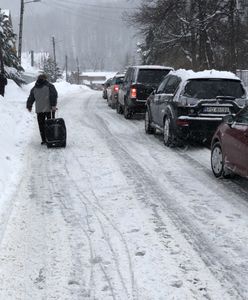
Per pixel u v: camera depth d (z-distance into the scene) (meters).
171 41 30.22
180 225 5.93
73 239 5.45
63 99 29.59
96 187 7.65
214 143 8.53
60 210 6.48
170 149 11.08
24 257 4.96
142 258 4.95
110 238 5.48
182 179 8.26
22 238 5.46
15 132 13.23
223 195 7.31
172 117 10.84
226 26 28.05
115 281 4.46
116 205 6.72
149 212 6.43
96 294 4.23
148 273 4.62
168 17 29.47
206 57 29.42
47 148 11.05
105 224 5.94
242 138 7.26
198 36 29.44
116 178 8.23
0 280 4.48
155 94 12.78
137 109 16.47
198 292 4.27
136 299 4.15
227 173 8.13
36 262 4.85
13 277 4.54
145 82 16.36
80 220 6.08
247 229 5.82
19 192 7.30
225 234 5.65
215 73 10.90
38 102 11.27
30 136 12.85
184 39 30.14
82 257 4.97
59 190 7.45
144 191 7.45
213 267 4.77
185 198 7.11
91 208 6.57
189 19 28.86
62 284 4.41
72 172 8.64
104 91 30.25
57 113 19.42
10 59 33.38
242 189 7.66
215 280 4.50
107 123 15.95
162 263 4.84
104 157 10.00
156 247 5.24
